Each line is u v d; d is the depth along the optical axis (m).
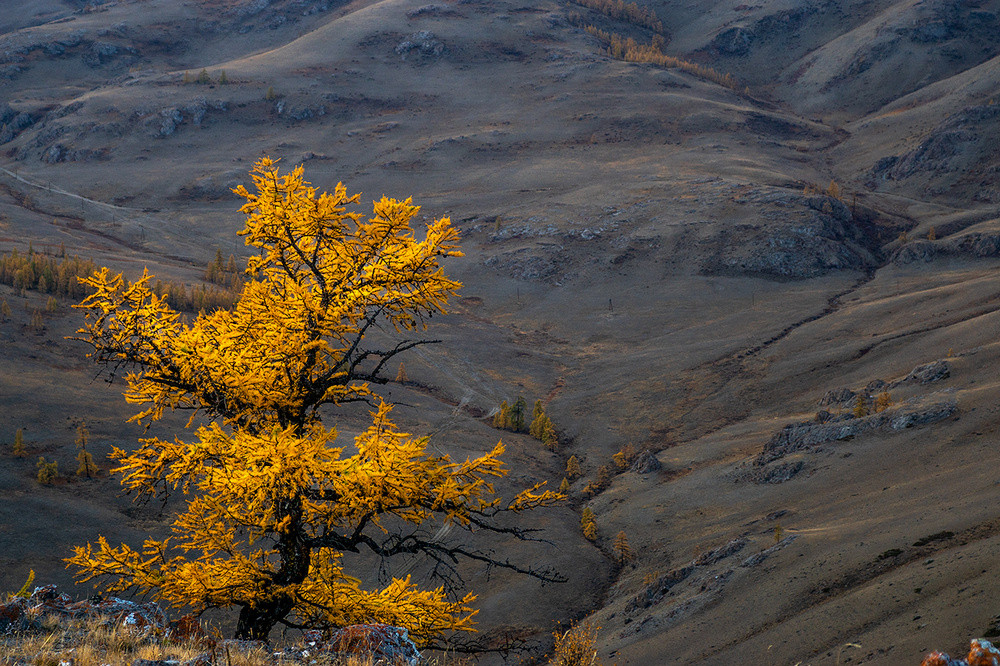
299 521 12.63
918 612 65.19
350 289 12.99
